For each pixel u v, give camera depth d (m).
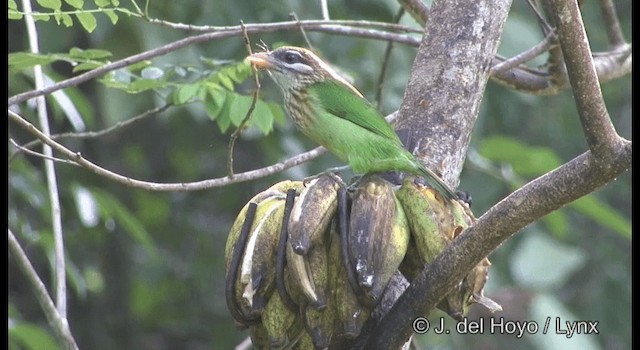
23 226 12.84
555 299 12.89
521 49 12.92
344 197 6.33
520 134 16.80
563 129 16.95
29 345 11.37
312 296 6.16
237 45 13.49
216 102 9.37
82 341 17.53
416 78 7.18
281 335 6.37
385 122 7.68
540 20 9.64
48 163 9.19
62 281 8.80
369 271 6.16
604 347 16.55
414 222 6.39
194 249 18.05
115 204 12.86
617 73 10.33
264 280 6.35
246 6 13.81
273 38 13.84
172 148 16.88
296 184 6.84
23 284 16.95
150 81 9.22
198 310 17.95
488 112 16.00
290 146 14.20
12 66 9.40
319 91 8.11
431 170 6.88
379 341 6.38
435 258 6.16
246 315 6.41
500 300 12.77
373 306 6.29
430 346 15.48
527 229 14.47
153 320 17.89
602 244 16.72
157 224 17.11
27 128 7.01
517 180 13.02
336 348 6.55
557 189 5.88
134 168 16.86
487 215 6.00
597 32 15.45
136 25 12.95
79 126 10.59
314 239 6.18
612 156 5.79
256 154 17.19
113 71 9.44
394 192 6.55
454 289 6.33
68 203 15.48
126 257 17.36
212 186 7.62
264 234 6.42
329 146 8.09
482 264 6.34
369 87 13.88
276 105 9.89
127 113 12.88
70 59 9.17
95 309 17.69
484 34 7.19
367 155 7.50
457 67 7.12
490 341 15.49
